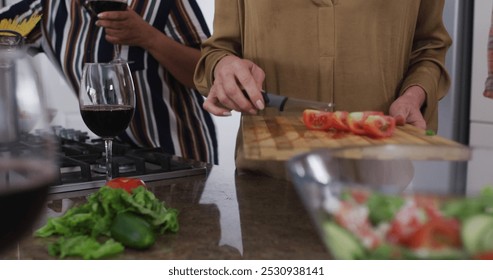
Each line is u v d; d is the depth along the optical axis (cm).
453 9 204
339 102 127
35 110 44
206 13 273
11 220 42
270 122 120
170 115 192
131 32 173
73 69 200
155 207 75
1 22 188
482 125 200
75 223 71
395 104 120
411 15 128
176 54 180
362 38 124
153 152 131
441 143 99
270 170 113
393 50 126
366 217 41
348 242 42
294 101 118
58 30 201
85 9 179
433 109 126
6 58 43
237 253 68
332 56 125
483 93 198
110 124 101
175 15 188
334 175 50
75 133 167
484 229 39
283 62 130
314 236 74
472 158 52
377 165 52
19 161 42
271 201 92
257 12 130
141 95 189
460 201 40
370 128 103
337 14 123
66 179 108
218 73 124
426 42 134
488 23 194
